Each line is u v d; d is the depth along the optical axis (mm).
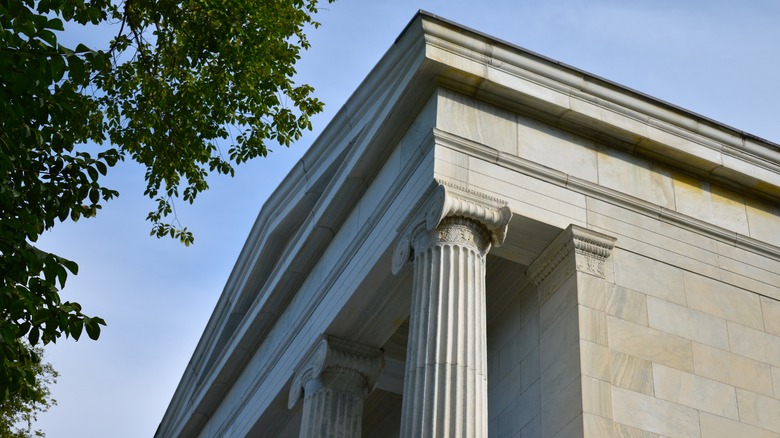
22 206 19641
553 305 26672
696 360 26328
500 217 25359
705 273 28000
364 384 30891
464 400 22578
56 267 17875
